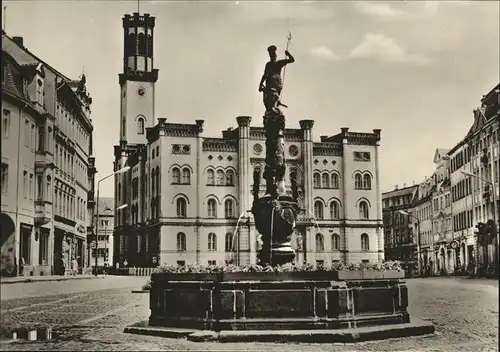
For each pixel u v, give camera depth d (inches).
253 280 652.1
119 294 1232.2
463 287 1270.9
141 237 2027.6
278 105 778.2
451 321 798.5
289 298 646.5
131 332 682.2
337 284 649.0
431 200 2021.4
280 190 767.1
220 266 704.4
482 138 1616.6
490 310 912.9
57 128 1406.3
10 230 1141.7
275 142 770.2
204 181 2082.9
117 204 2080.5
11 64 1165.7
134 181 2069.4
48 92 1353.3
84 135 1800.0
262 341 615.8
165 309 691.4
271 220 756.6
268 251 756.0
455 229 1823.3
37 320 815.1
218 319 645.3
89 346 613.0
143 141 2299.5
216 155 2106.3
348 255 2506.2
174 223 1983.3
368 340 631.8
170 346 598.5
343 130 2655.0
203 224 2003.0
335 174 2608.3
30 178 1248.8
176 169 2041.1
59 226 1471.5
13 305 988.6
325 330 634.8
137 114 2281.0
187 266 717.3
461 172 1793.8
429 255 2043.6
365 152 2664.9
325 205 2603.3
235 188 2098.9
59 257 1492.4
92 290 1295.5
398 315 693.9
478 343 638.5
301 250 2493.8
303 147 2647.6
